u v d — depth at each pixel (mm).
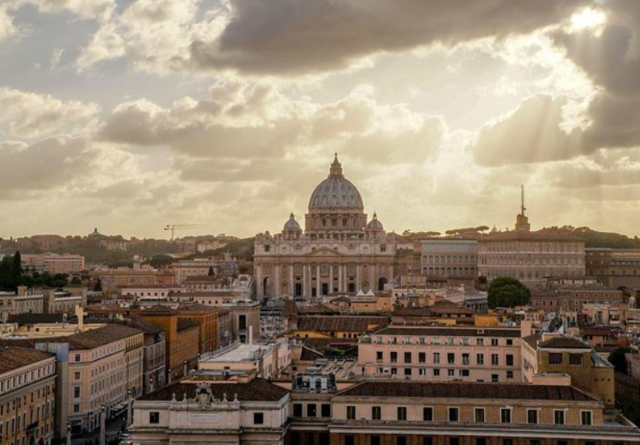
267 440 142750
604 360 174875
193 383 149875
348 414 148000
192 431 142375
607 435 142875
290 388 157875
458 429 144875
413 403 146750
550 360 163625
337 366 198625
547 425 144250
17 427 195250
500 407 145500
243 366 164500
